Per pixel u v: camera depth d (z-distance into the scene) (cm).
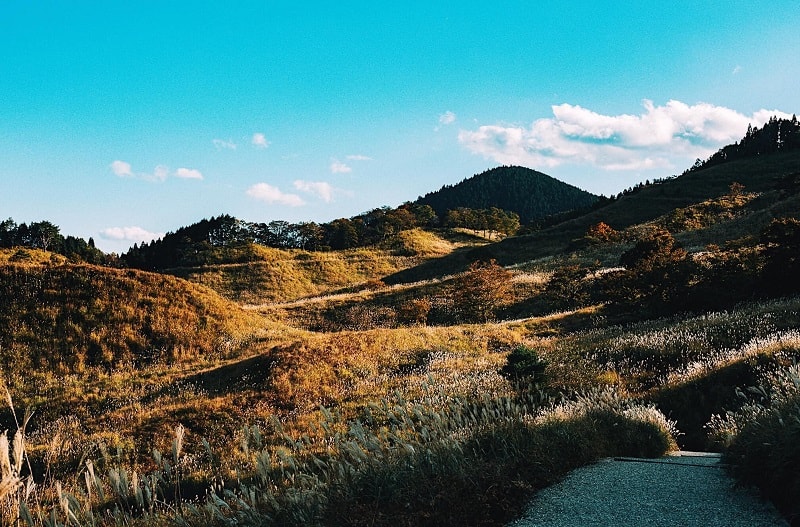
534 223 14412
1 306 2647
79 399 1973
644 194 11231
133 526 562
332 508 531
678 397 1245
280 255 10188
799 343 1269
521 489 577
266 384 1873
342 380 1950
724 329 1777
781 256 2484
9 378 2180
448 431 721
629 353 1769
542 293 4244
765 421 587
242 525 530
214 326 2881
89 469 535
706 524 459
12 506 450
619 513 502
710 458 744
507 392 1329
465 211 14912
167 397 1933
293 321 4428
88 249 13350
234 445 1320
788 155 11969
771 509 484
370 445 630
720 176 11388
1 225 12756
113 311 2731
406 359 2231
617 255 5672
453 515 513
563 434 750
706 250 4559
